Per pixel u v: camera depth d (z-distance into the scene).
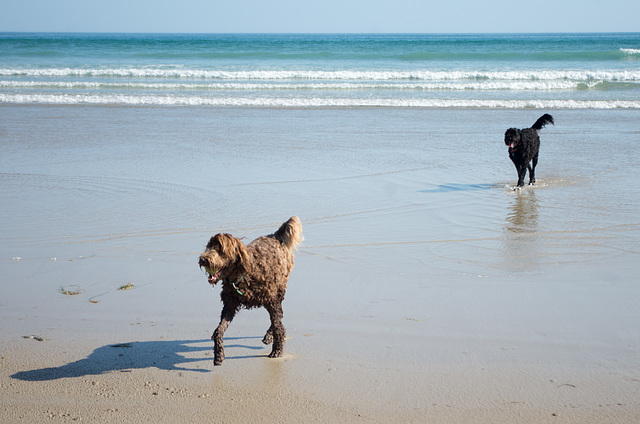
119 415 4.38
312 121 20.14
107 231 8.88
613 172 13.11
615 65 42.69
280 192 11.18
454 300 6.49
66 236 8.65
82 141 16.22
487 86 31.03
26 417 4.34
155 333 5.79
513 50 64.12
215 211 9.91
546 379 4.86
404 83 32.25
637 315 6.06
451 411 4.42
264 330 5.91
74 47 60.84
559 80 34.53
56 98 24.50
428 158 14.56
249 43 84.69
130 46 64.94
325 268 7.49
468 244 8.43
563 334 5.66
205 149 15.28
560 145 16.48
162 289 6.84
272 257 5.16
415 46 73.12
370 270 7.43
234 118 20.66
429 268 7.50
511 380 4.86
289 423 4.29
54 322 5.98
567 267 7.48
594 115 22.19
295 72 35.00
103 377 4.94
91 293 6.71
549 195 11.21
